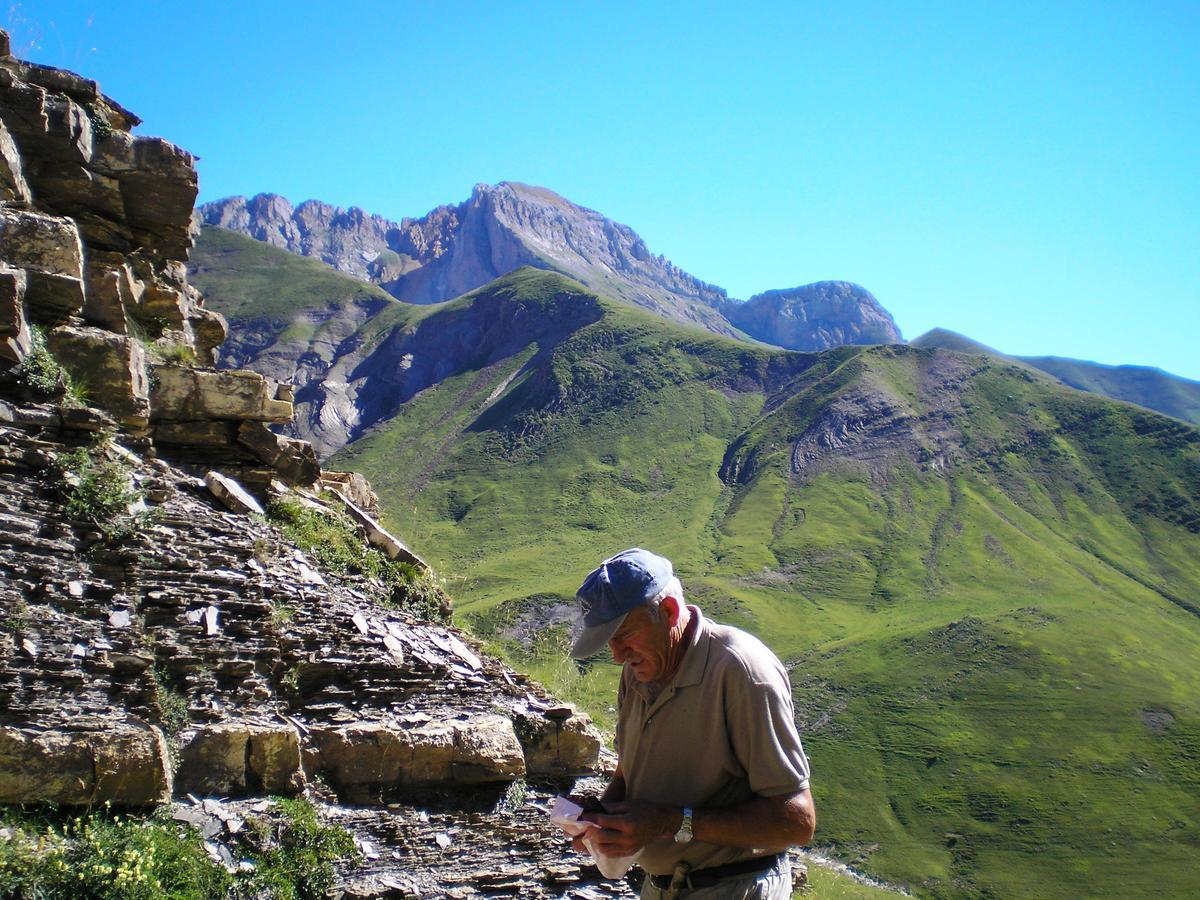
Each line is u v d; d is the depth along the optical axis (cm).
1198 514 15788
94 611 827
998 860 6775
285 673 900
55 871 646
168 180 1352
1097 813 7338
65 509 878
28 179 1256
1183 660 10538
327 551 1094
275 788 807
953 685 9575
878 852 6962
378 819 836
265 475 1163
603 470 18062
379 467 19500
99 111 1331
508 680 1020
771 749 410
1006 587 12925
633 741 446
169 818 736
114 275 1167
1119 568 14312
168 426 1146
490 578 12275
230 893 714
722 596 12294
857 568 13562
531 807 900
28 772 704
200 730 799
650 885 450
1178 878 6506
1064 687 9512
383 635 983
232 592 915
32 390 948
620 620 417
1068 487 16712
